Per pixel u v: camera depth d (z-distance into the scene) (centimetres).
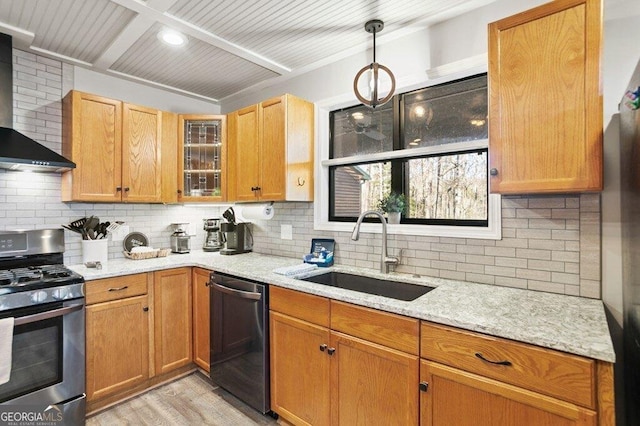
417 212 221
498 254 178
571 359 103
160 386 242
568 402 103
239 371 212
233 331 216
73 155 231
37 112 237
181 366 254
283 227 286
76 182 232
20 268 218
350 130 257
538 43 138
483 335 120
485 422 119
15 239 222
